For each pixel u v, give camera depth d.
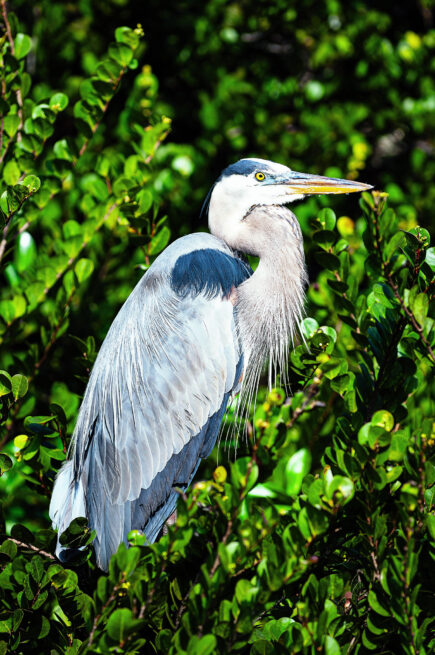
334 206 10.87
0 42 7.25
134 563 4.52
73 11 12.66
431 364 5.72
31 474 6.62
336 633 4.93
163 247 7.60
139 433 6.93
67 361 9.13
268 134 11.55
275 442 4.59
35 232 9.74
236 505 4.44
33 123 7.24
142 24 12.57
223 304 7.34
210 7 12.34
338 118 11.39
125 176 7.68
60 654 5.19
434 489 5.00
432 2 13.09
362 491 5.12
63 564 5.62
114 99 11.45
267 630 4.93
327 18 12.27
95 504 6.80
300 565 4.36
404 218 9.80
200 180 10.08
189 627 4.40
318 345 5.55
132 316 7.28
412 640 4.55
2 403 5.94
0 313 7.32
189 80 12.65
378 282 6.11
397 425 5.67
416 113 11.88
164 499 6.96
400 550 4.87
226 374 7.17
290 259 7.91
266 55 12.85
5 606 5.30
